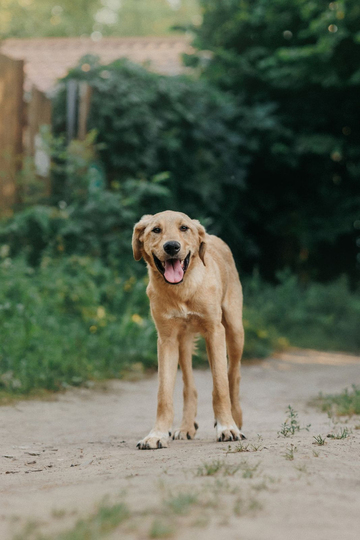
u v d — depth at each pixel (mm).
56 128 14734
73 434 5535
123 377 8750
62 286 9930
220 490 2902
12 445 4930
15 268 9812
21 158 12602
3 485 3592
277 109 19984
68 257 11211
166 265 4707
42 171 13188
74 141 12828
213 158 16484
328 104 19734
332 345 15258
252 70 19562
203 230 4895
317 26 17734
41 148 12633
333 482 3125
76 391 7617
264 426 5793
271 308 16297
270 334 14070
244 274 18969
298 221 20156
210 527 2410
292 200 20219
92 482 3377
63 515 2670
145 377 9047
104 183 14570
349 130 20203
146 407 7074
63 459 4406
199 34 21328
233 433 4762
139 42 21719
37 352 8031
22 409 6430
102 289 10461
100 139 14656
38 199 12578
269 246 20781
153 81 15359
